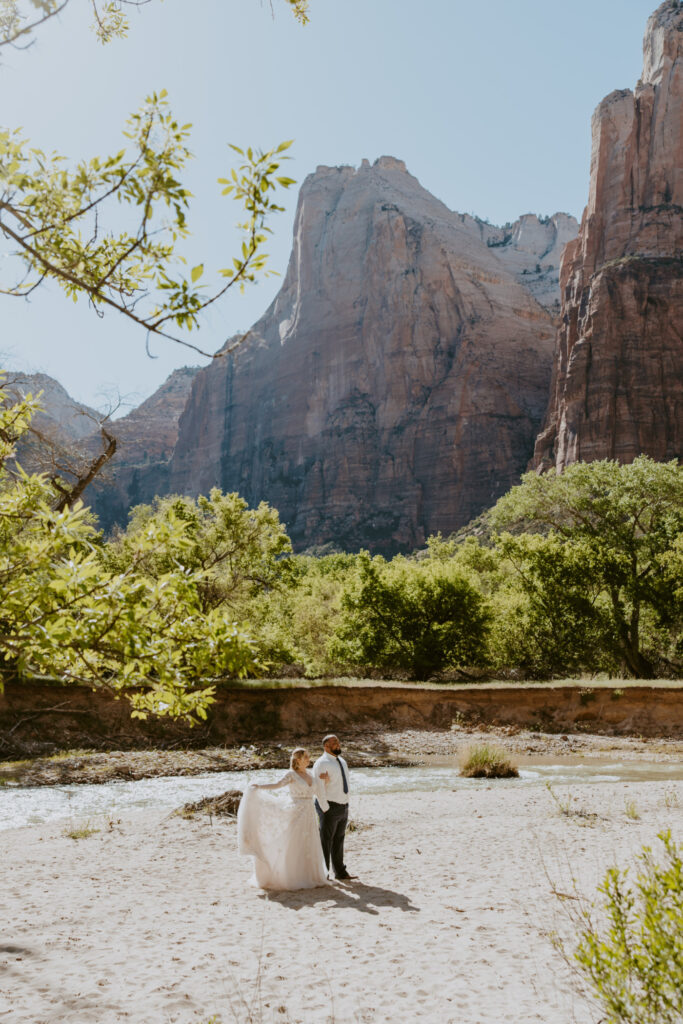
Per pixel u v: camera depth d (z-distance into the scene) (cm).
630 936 359
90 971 584
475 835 1196
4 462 447
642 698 3016
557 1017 470
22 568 316
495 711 3012
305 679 3225
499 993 519
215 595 3041
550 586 4019
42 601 307
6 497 366
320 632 4947
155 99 289
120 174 266
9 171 262
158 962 605
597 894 766
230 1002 506
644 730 2898
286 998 521
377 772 2192
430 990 530
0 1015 486
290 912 759
